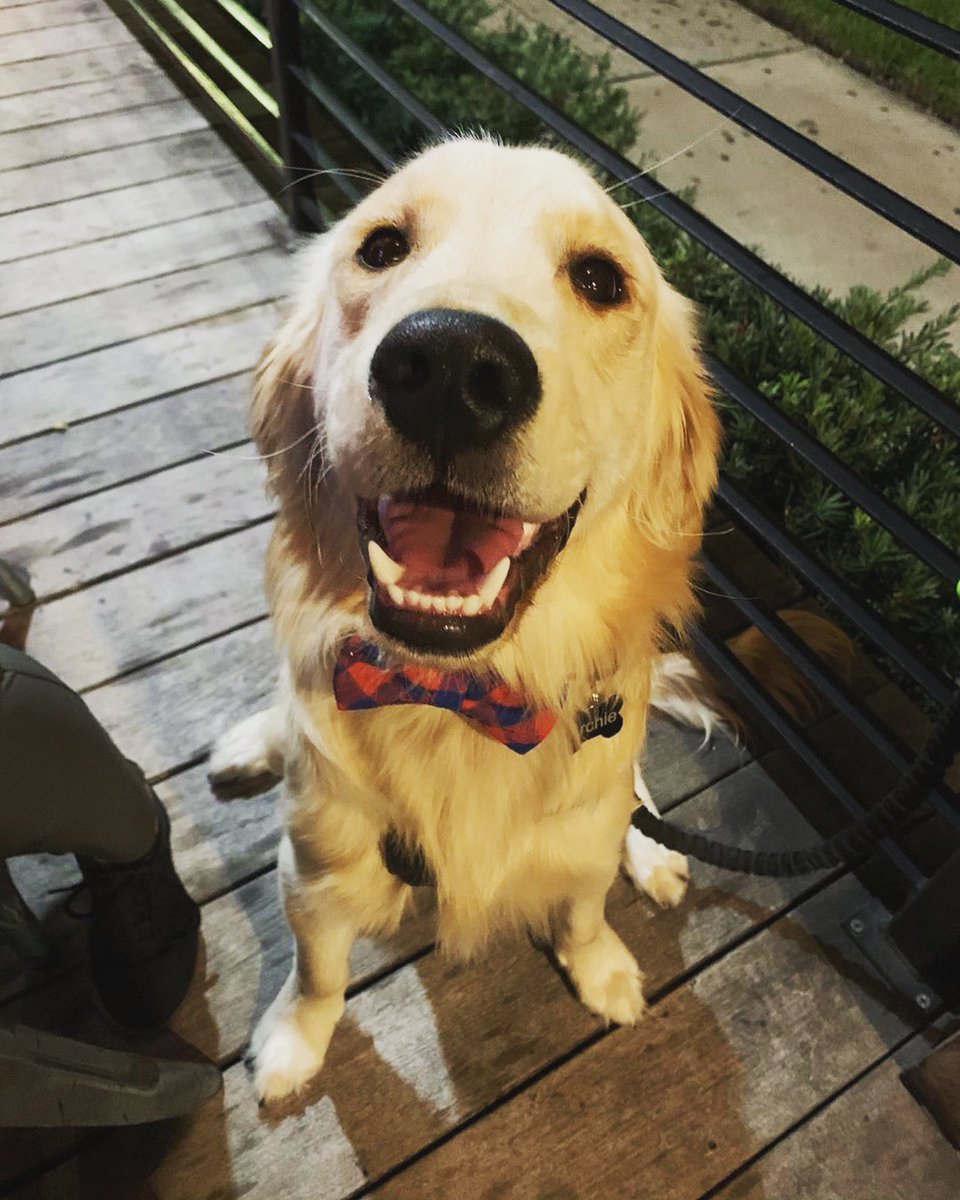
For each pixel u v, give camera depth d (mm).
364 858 1271
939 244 1357
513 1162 1492
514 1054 1585
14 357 2645
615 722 1213
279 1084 1494
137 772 1463
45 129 3439
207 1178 1452
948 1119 1517
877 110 4602
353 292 1046
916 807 1357
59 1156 1454
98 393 2570
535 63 3371
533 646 1138
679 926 1741
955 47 1282
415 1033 1595
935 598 2117
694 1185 1484
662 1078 1577
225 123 3514
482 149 1049
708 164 4051
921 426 2250
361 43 3428
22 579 2088
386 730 1166
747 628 2092
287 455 1220
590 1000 1613
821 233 3768
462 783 1200
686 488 1272
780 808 1910
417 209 1019
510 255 948
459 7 3557
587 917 1494
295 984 1529
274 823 1825
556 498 884
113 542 2242
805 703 2023
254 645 2078
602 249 1021
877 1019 1652
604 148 1909
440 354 774
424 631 898
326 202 3254
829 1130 1538
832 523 2250
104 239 3031
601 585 1185
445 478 843
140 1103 1205
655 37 4969
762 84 4711
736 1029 1631
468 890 1292
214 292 2883
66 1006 1589
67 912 1596
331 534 1126
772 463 2330
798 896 1778
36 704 1092
